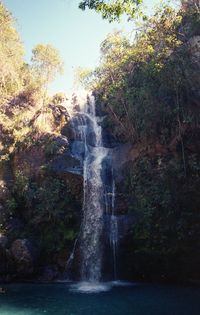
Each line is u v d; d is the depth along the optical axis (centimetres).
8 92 2594
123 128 1853
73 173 1686
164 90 1554
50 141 1827
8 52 2664
